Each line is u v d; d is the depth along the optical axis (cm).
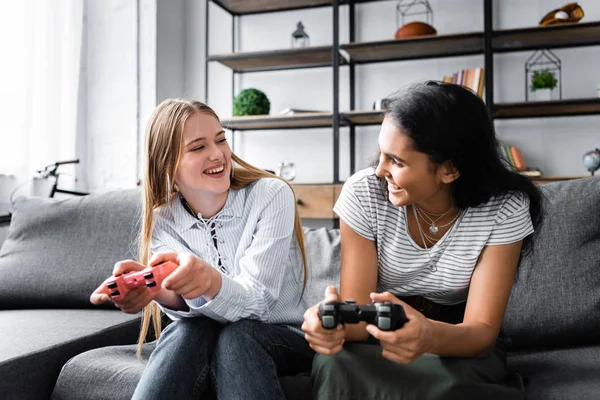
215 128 120
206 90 360
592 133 332
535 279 128
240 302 105
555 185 137
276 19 386
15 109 301
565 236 128
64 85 327
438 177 99
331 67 376
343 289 108
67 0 327
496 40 323
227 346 99
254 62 369
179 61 392
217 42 396
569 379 103
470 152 98
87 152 369
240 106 357
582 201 130
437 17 355
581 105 307
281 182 126
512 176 104
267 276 114
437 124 94
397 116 95
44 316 158
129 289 97
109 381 112
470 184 101
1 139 299
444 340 88
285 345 107
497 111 327
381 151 99
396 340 83
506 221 103
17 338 131
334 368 92
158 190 123
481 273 104
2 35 296
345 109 373
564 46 333
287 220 122
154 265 100
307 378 105
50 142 318
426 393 87
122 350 129
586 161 313
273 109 387
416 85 100
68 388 116
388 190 105
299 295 127
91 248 175
